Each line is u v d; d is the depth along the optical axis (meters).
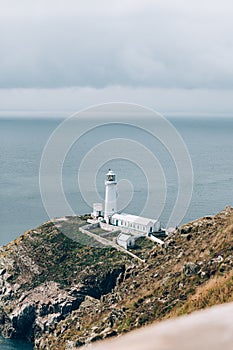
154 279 56.69
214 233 56.25
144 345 9.02
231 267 44.41
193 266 49.34
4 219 161.50
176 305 44.47
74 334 61.91
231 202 179.25
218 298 36.66
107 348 9.38
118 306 55.31
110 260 90.44
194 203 173.75
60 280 89.50
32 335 84.06
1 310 89.69
